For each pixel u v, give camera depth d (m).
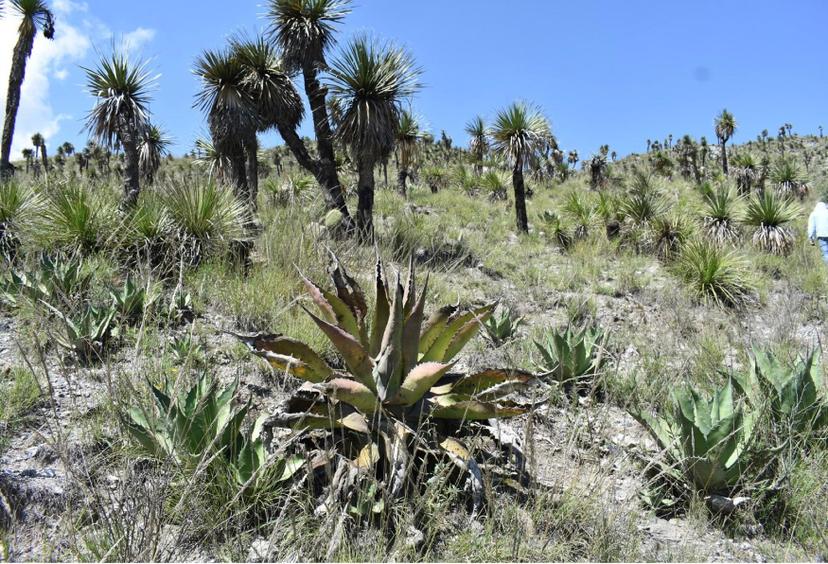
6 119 14.56
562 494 3.07
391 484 2.73
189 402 2.98
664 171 38.69
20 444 3.09
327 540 2.51
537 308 7.29
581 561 2.68
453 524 2.82
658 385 4.65
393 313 3.19
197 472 2.48
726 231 11.83
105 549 2.31
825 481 3.41
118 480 2.84
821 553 2.92
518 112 13.85
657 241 11.40
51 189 7.15
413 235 9.10
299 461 2.91
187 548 2.51
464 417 3.16
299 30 10.51
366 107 10.12
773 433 3.67
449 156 41.62
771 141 82.06
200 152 14.15
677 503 3.36
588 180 32.28
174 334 4.59
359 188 10.73
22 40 14.65
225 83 11.08
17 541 2.44
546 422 3.98
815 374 4.11
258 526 2.63
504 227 14.51
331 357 4.65
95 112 8.60
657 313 7.47
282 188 15.03
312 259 6.33
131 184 8.09
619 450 3.54
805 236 12.51
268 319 5.07
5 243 6.18
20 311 4.46
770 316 7.50
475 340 5.53
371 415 3.12
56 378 3.76
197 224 6.52
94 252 6.24
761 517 3.21
